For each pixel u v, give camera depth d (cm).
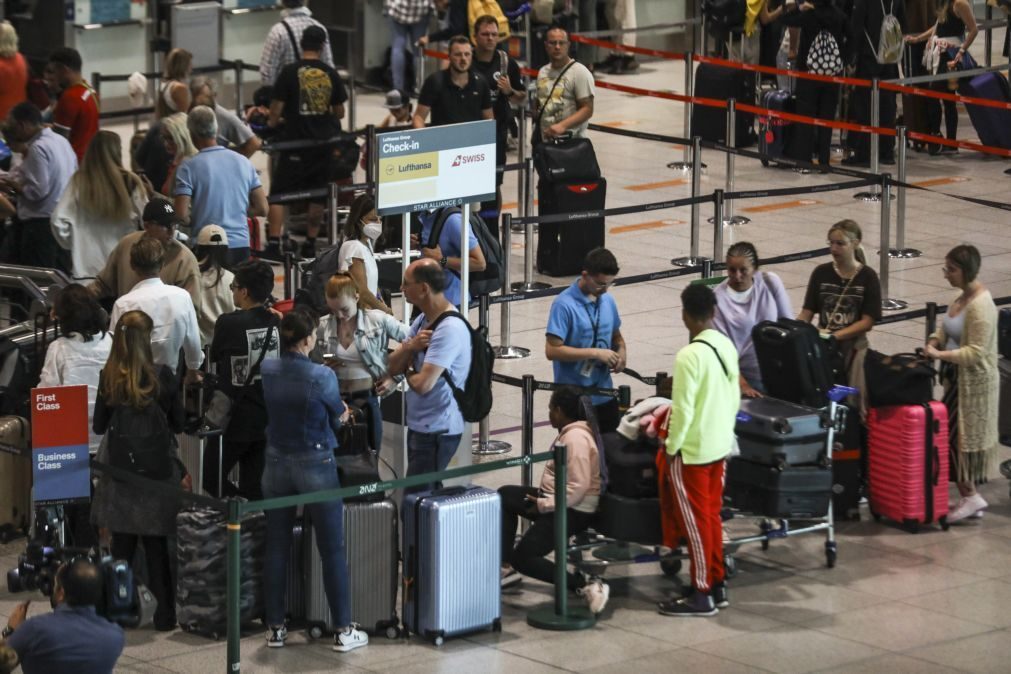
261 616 1362
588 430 1404
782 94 3064
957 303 1603
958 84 3136
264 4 3528
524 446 1534
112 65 3394
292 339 1291
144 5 3406
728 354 1368
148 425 1342
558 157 2380
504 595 1448
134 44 3416
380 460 1506
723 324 1595
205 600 1334
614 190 2920
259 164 3123
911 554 1528
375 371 1435
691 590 1409
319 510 1295
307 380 1285
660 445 1386
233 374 1403
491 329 2186
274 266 2419
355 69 3738
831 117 3022
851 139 3097
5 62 2547
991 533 1582
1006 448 1781
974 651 1309
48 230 2003
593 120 3497
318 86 2406
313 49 2425
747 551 1542
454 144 1549
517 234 2711
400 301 2236
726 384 1364
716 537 1384
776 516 1454
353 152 2459
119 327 1341
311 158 2423
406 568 1340
